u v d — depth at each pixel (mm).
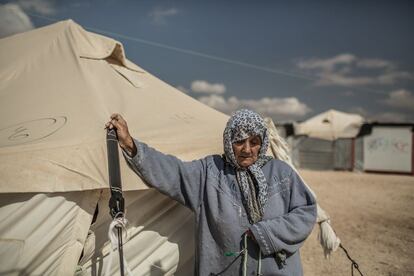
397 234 7605
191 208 2592
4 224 2395
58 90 3242
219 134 3467
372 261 5996
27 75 3447
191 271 3037
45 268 2459
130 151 2475
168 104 3855
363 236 7418
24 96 3164
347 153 22109
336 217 9062
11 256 2381
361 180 16906
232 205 2443
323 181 16375
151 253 2852
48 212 2445
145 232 2811
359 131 21781
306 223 2471
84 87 3303
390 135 21141
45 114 2953
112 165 2426
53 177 2400
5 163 2385
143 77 4242
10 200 2416
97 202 2609
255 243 2430
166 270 2891
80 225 2531
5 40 4105
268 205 2463
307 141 23031
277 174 2547
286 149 3654
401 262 5984
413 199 11828
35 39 3922
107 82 3604
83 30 3984
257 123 2467
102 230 2699
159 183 2480
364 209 10078
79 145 2582
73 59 3637
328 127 22375
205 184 2529
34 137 2641
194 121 3639
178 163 2525
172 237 2912
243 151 2465
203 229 2504
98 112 3041
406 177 19141
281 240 2406
